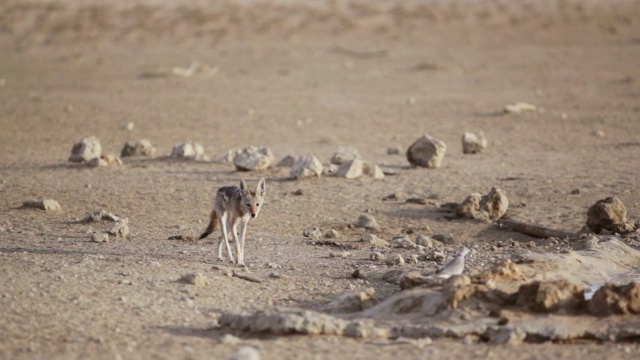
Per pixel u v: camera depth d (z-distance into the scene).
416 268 50.38
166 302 40.31
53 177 84.94
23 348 33.00
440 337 35.25
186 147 96.38
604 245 47.69
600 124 123.19
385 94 158.25
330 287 45.44
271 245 58.22
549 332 34.62
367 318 38.25
